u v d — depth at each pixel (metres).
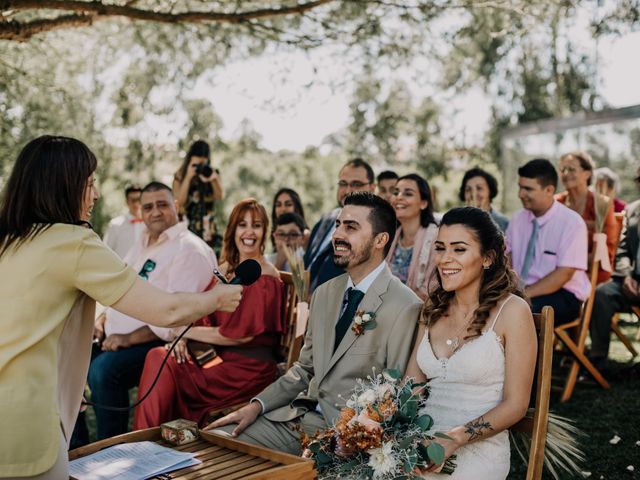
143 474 2.50
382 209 3.35
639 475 3.89
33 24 5.34
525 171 5.42
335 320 3.39
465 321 3.01
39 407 2.28
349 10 6.22
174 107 8.49
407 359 3.15
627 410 5.00
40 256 2.36
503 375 2.87
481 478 2.76
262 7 6.46
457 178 13.42
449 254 2.97
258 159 12.56
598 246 5.59
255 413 3.39
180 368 3.96
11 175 2.50
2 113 6.94
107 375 4.42
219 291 2.63
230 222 4.48
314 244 5.55
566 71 11.77
